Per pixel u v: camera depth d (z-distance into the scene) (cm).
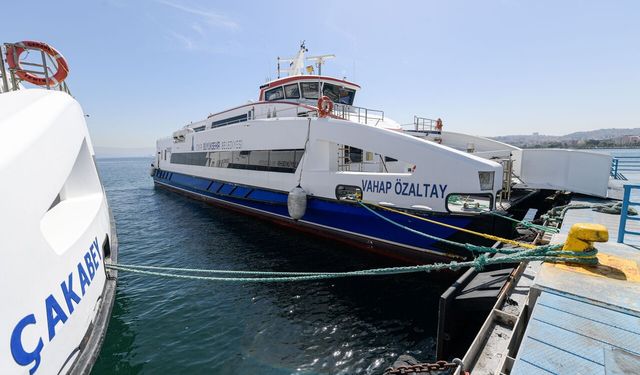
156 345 493
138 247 993
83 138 455
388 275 726
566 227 573
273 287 685
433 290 659
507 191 766
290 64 1591
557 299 294
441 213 653
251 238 1009
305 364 458
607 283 318
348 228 826
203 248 947
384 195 735
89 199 491
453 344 438
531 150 913
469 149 1124
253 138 1087
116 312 589
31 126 320
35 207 280
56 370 289
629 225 581
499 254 510
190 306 612
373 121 1123
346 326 545
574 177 866
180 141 1797
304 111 1037
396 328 539
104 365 446
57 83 639
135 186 3058
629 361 215
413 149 688
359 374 440
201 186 1495
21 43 591
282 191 970
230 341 505
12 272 246
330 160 845
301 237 986
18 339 244
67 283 319
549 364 216
